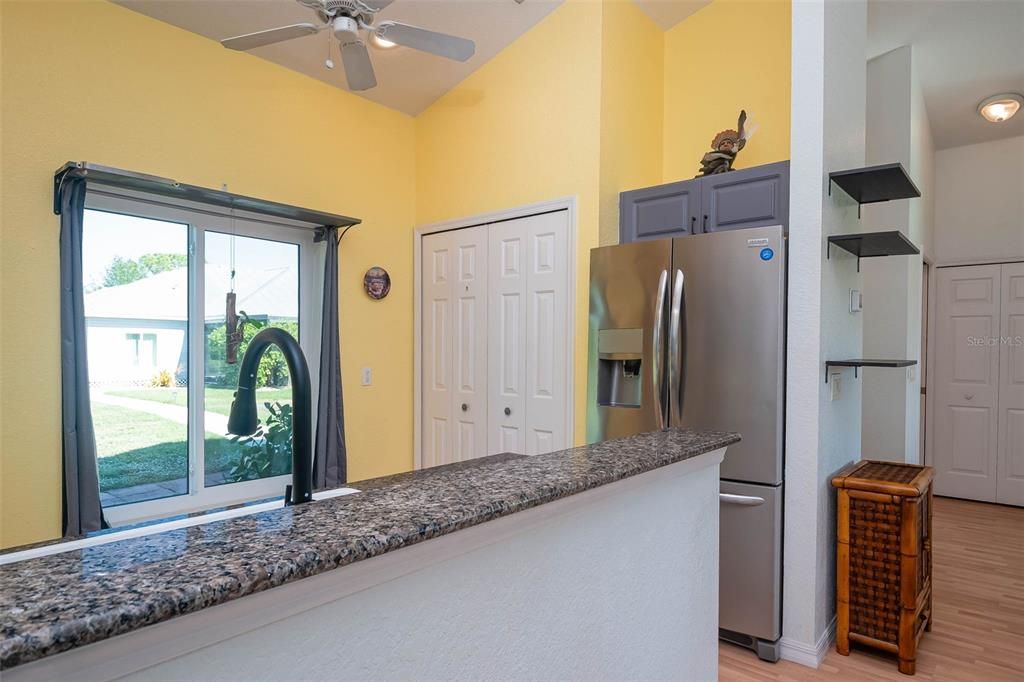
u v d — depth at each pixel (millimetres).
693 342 2510
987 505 4535
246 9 2637
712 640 1409
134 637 460
